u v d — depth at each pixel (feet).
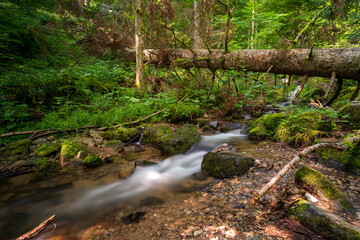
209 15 24.41
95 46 33.58
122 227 7.02
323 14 26.04
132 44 32.09
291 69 19.26
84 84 23.09
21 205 8.63
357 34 22.50
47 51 30.48
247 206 7.34
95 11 43.27
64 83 21.84
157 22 25.18
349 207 6.42
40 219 7.76
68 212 8.13
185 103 23.99
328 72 17.11
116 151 14.88
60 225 7.30
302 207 6.33
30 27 29.30
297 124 13.75
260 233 5.94
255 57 21.12
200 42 29.30
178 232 6.40
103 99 21.80
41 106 19.13
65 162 12.62
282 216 6.54
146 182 10.57
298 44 20.98
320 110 13.65
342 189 7.71
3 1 29.19
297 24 32.27
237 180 9.47
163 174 11.59
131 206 8.34
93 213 8.00
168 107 22.04
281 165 10.14
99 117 18.92
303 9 34.37
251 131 15.88
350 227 5.21
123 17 32.58
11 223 7.54
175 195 9.00
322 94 25.38
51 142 14.92
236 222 6.55
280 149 12.62
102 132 17.20
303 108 16.44
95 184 10.42
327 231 5.43
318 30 20.10
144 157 13.96
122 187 10.09
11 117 16.22
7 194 9.45
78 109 20.08
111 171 11.89
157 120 20.86
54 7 36.27
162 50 26.89
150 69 33.73
